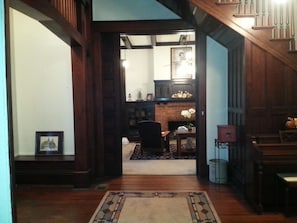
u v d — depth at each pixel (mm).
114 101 4770
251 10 3674
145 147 6551
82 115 4152
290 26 3744
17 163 4305
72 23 3664
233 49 4191
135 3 4617
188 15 4266
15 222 1906
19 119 4664
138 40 8875
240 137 3844
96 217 3131
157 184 4309
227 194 3828
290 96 3508
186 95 9195
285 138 3307
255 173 3287
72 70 4105
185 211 3262
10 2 2170
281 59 3488
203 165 4680
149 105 9242
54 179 4309
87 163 4215
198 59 4621
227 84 4602
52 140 4676
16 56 4602
